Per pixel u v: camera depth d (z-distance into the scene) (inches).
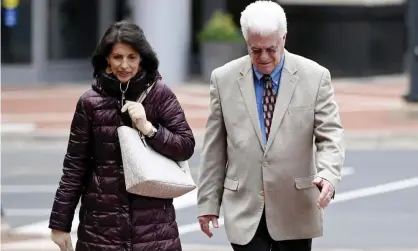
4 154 1349.7
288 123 467.2
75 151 448.8
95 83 445.4
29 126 1491.1
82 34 2014.0
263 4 455.5
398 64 2181.3
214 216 487.5
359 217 932.6
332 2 2090.3
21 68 1966.0
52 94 1843.0
